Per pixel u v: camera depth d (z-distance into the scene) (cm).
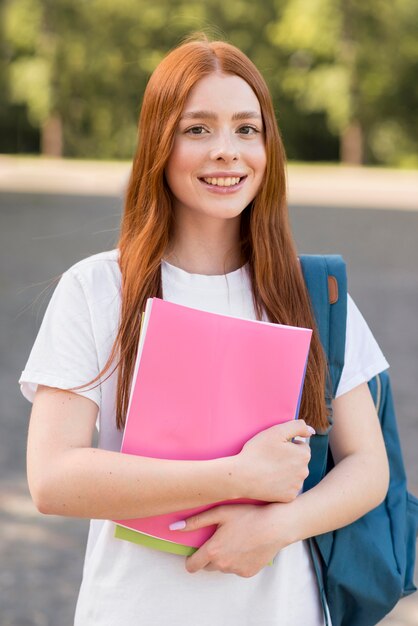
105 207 2192
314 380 218
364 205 2402
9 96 4516
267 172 223
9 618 420
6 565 474
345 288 228
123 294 216
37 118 4453
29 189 2675
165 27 4278
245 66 219
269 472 200
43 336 216
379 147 4422
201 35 233
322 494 211
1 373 820
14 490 570
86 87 4419
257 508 204
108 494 198
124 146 4519
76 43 4338
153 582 209
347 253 1572
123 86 4409
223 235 229
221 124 215
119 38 4319
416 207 2391
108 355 214
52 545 501
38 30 4353
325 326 224
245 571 204
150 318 202
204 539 207
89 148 4528
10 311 1072
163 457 204
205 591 210
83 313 215
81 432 209
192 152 215
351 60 4234
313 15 4175
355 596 221
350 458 221
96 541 220
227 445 205
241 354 204
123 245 222
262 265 224
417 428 674
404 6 4144
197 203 219
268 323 206
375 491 218
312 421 217
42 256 1476
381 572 222
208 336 203
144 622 209
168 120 215
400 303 1169
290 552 215
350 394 227
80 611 217
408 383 802
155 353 202
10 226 1847
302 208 2283
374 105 4309
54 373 210
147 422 203
